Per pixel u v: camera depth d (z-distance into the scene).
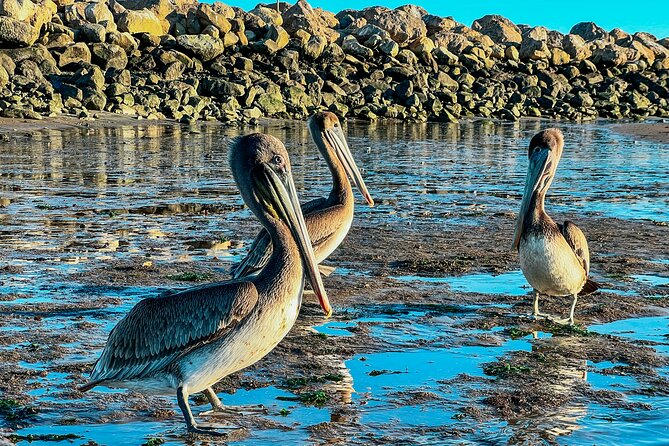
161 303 5.26
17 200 15.70
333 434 5.37
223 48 48.62
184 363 5.18
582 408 5.83
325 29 56.56
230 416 5.67
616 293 9.16
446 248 11.68
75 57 43.00
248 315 5.09
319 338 7.47
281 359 6.88
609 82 58.09
